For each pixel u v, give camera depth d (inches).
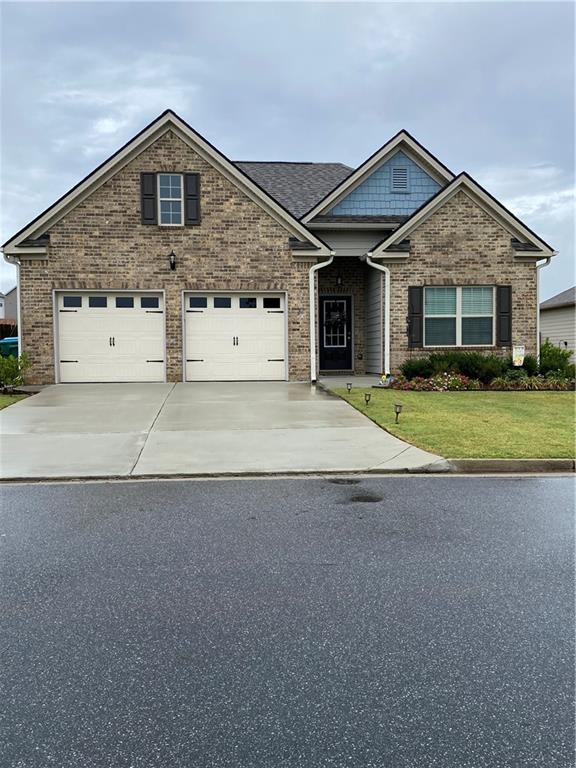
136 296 599.8
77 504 224.8
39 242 579.8
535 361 598.2
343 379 637.9
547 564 164.2
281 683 107.5
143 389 549.6
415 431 356.2
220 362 611.5
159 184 593.9
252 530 193.2
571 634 125.5
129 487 251.6
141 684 107.3
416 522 201.9
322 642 122.0
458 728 95.1
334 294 714.2
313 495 238.1
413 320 625.9
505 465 286.4
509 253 633.6
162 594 145.0
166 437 344.5
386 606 138.6
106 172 585.9
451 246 627.8
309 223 656.4
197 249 599.2
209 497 235.0
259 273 607.2
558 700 102.4
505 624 129.8
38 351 586.6
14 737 93.3
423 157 685.9
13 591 146.9
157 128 587.8
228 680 108.4
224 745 91.4
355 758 88.4
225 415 414.6
